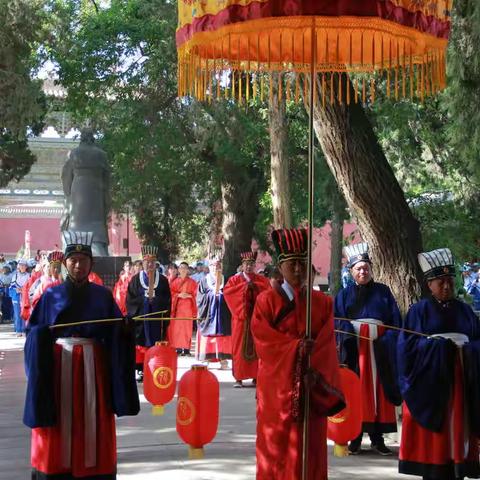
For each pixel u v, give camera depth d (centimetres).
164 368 1350
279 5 786
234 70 1022
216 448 1256
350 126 1403
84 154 3212
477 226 2509
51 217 7656
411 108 2484
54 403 910
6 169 4184
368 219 1445
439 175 2961
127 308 2066
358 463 1156
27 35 3381
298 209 3678
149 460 1174
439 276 998
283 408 829
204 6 832
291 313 852
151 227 4347
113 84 3469
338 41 947
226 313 2255
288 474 829
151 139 3372
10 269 4381
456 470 960
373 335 1216
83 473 916
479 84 1695
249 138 3284
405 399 970
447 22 863
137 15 3462
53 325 930
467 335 991
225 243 3894
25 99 3375
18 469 1123
